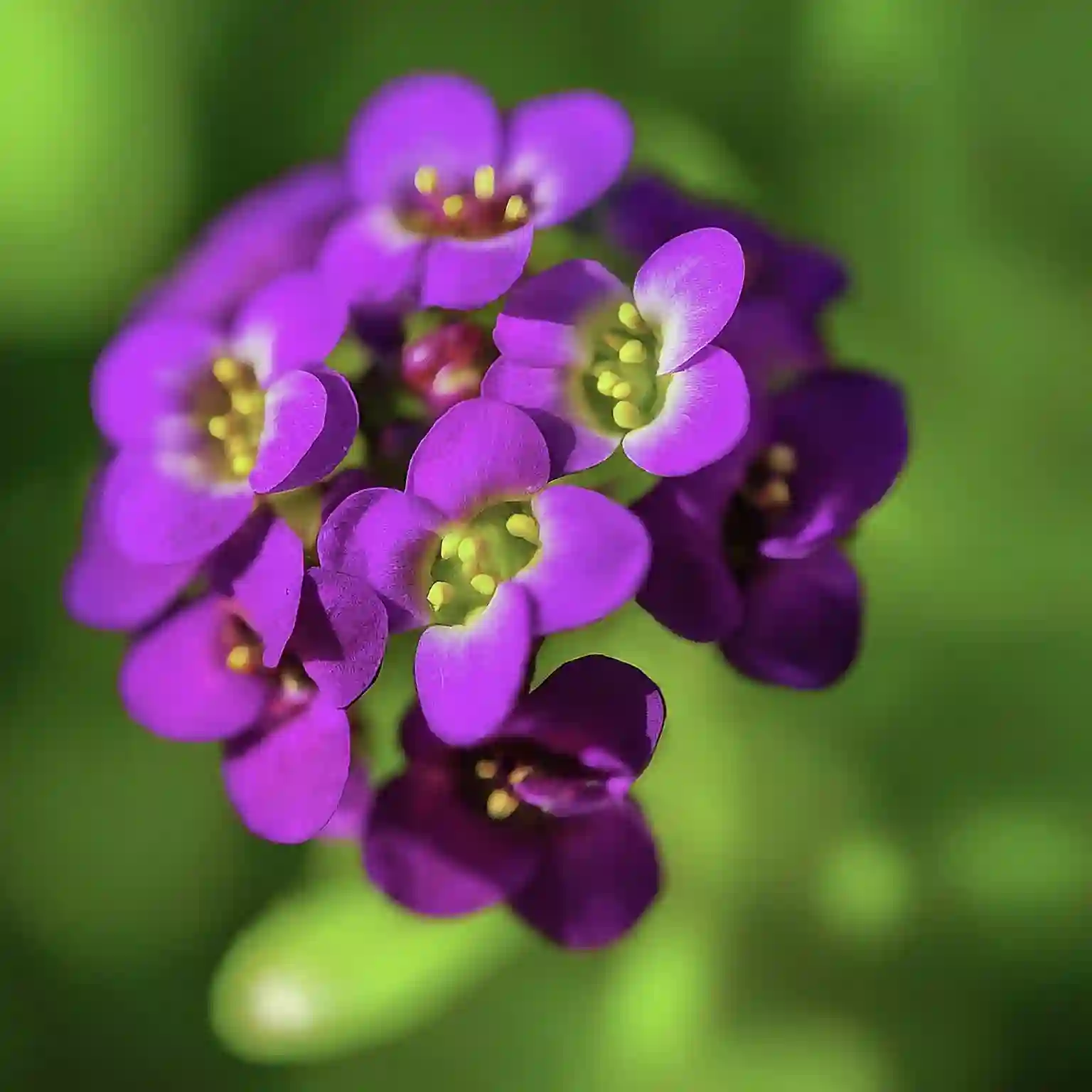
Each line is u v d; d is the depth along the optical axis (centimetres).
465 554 10
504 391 10
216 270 11
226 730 10
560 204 11
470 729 10
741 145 13
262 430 10
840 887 12
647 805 12
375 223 11
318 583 10
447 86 11
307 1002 11
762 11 13
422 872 10
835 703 12
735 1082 12
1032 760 12
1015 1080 12
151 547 10
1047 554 12
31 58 13
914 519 12
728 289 10
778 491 10
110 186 13
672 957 12
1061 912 12
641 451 10
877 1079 12
